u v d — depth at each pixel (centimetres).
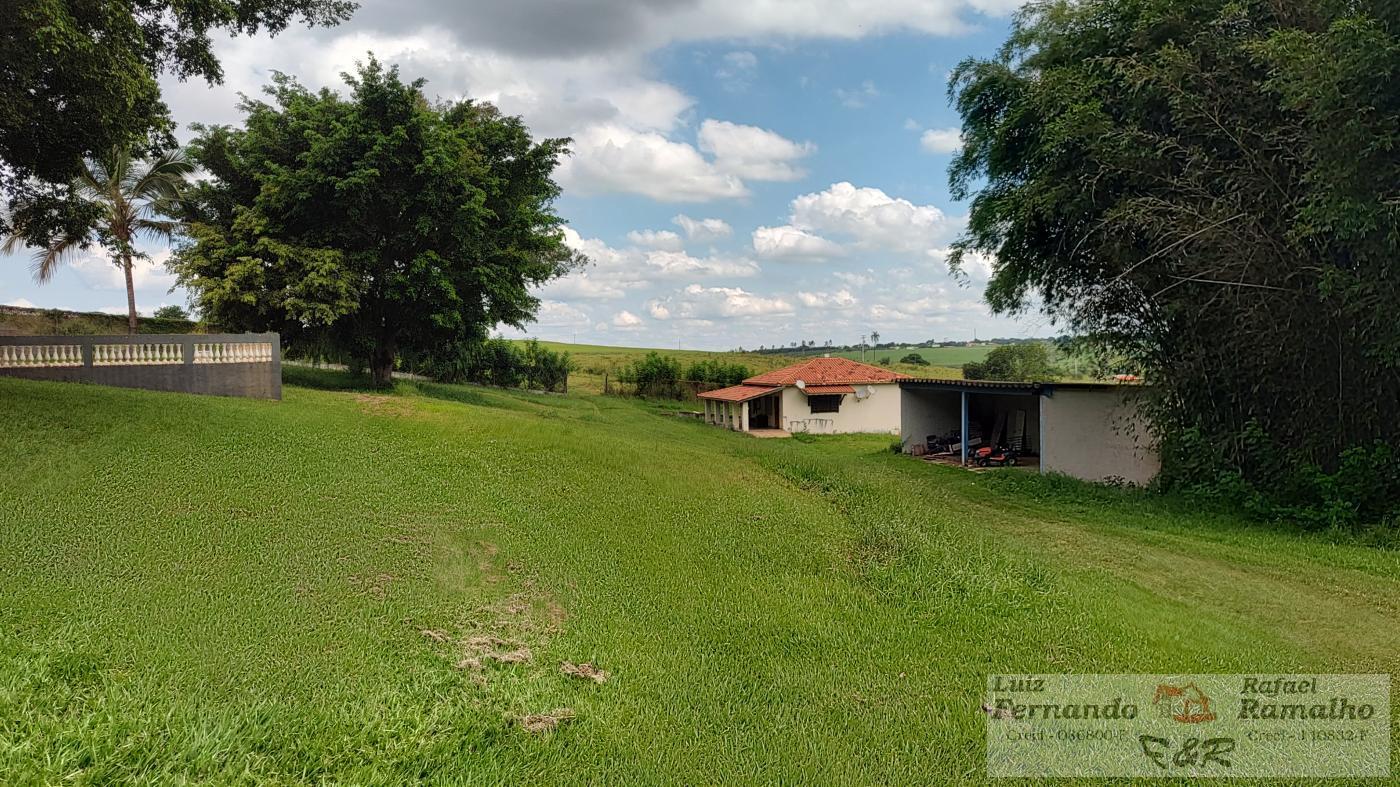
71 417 906
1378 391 931
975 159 1423
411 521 726
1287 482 1005
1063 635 520
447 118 2022
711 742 354
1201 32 988
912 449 2153
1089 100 1096
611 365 5191
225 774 275
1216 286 1027
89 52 810
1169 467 1212
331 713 340
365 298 1898
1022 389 1612
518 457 1073
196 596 487
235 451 891
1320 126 838
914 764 342
